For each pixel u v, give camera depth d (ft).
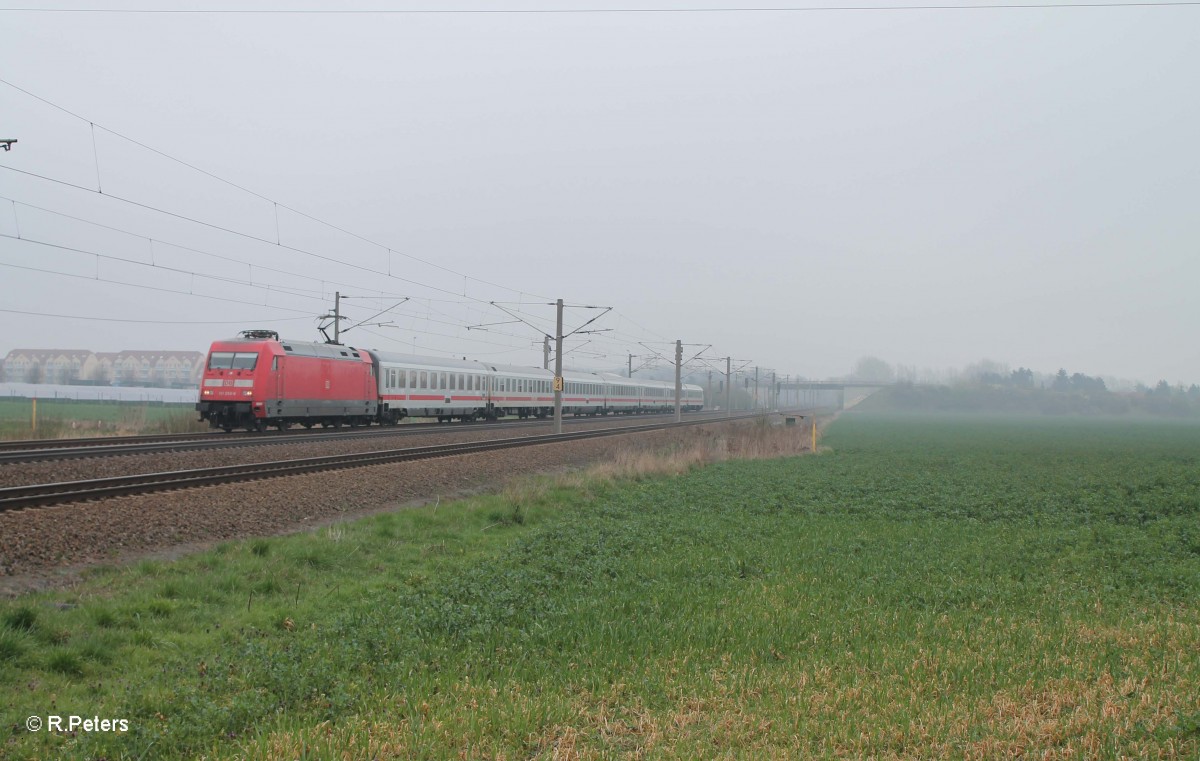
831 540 59.77
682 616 36.96
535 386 228.84
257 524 55.42
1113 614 39.75
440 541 55.26
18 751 21.91
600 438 149.48
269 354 121.60
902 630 35.68
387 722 24.04
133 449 87.20
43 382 534.37
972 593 43.65
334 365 138.41
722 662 30.78
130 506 53.52
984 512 77.10
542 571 46.68
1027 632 35.17
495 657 30.86
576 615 36.55
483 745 22.88
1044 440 238.68
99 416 190.39
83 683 27.30
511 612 36.86
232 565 43.01
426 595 40.16
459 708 25.36
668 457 122.52
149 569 41.45
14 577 38.81
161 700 25.50
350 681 27.96
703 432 182.91
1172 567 52.44
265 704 25.29
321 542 48.96
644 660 30.76
